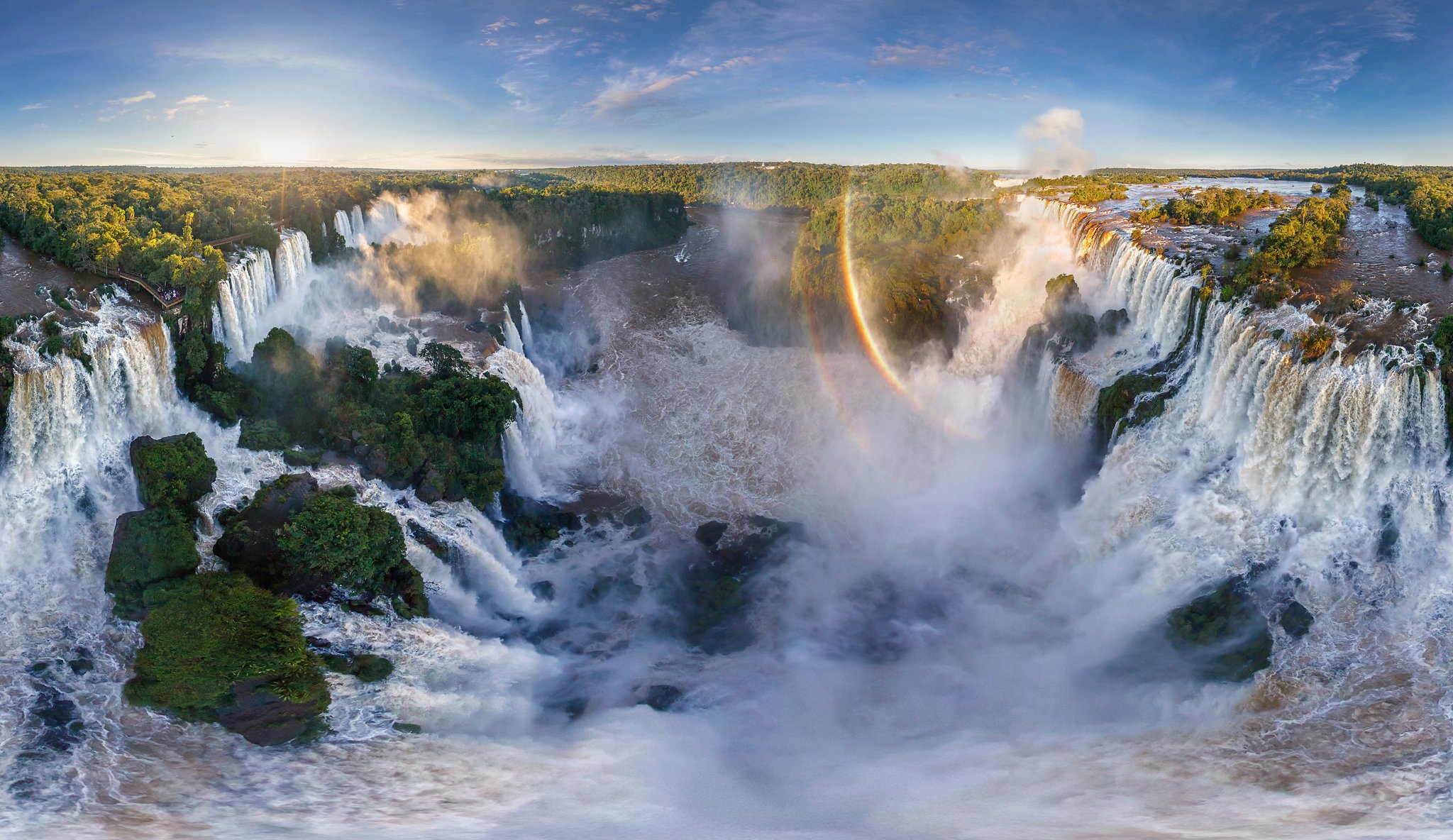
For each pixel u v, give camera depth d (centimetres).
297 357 6575
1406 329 5391
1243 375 5931
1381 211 9756
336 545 5097
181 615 4531
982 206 13550
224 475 5722
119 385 5594
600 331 11375
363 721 4441
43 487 5078
